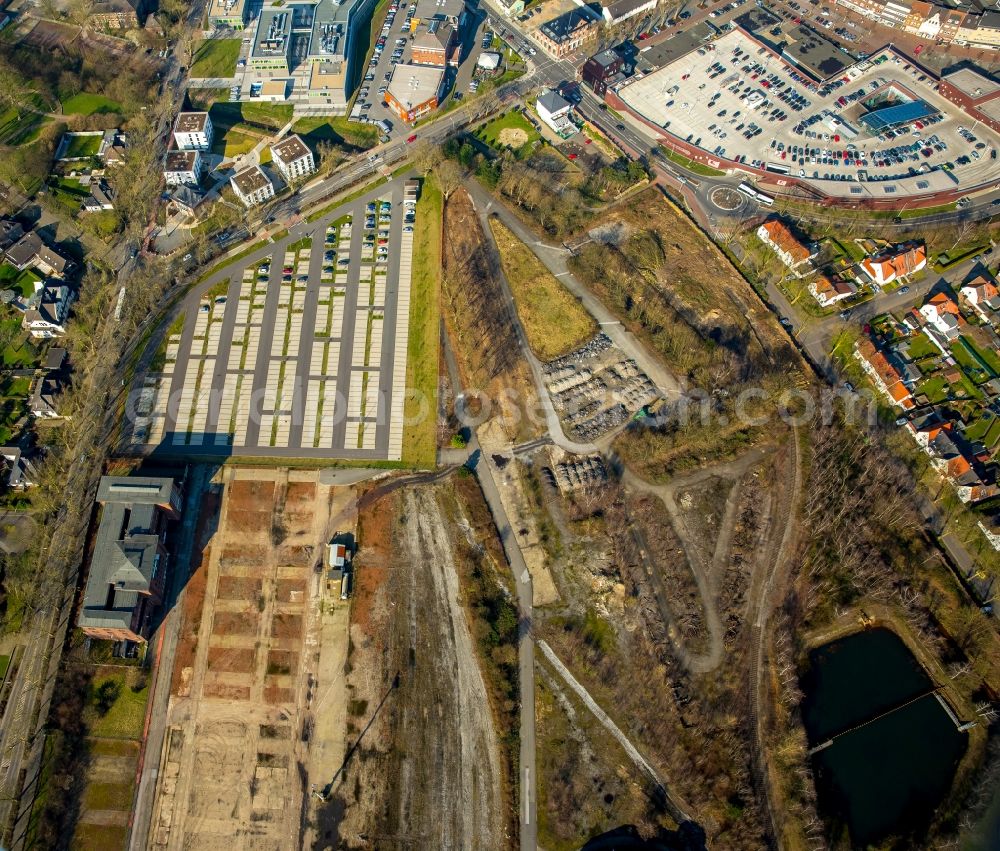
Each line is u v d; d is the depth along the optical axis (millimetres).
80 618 141875
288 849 133250
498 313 193250
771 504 167750
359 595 156000
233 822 135500
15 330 189625
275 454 172250
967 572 160750
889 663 154000
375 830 134750
